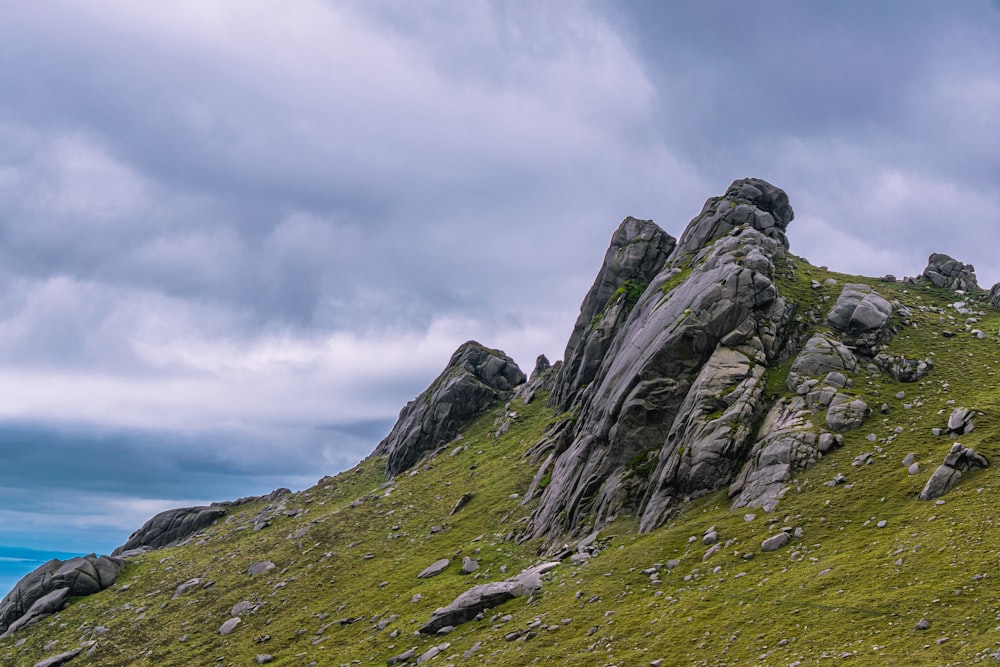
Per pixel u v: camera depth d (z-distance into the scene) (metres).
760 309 91.56
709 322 89.88
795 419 74.94
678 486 75.25
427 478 133.88
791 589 50.81
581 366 133.38
